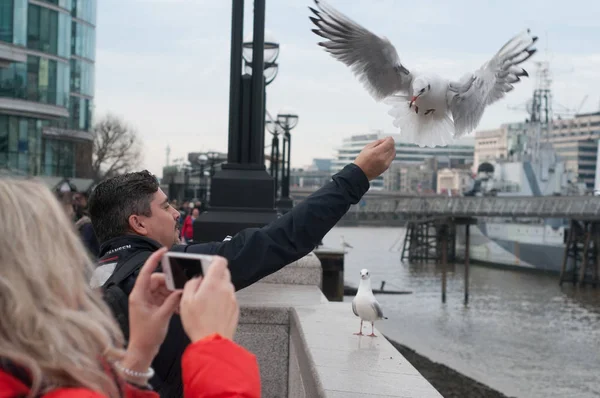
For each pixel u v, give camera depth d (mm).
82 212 10852
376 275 81438
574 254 75625
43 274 1648
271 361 6688
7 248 1629
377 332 5668
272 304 6816
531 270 88125
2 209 1665
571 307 55594
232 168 9008
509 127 173625
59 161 60531
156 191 3781
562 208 77750
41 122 53844
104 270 3363
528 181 111875
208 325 1844
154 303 2135
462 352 35344
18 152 51812
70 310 1665
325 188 3338
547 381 28891
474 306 55094
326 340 5301
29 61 51938
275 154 28109
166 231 3785
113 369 1847
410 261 100812
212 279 1893
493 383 28078
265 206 8930
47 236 1690
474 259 98188
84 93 65688
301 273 8680
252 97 9117
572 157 186000
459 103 4719
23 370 1562
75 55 64375
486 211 88500
